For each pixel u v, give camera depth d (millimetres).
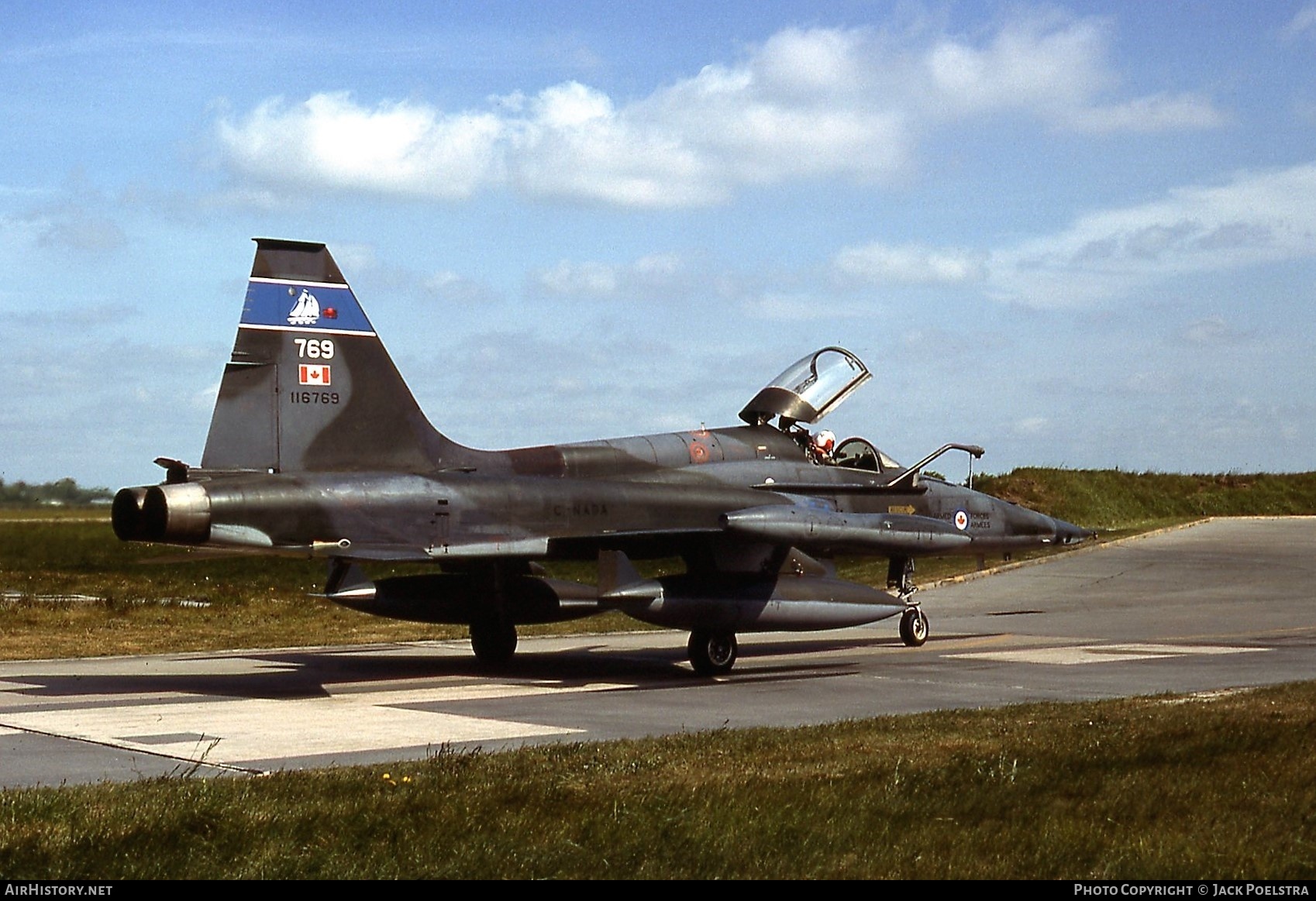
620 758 8906
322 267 14680
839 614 16609
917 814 7152
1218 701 11805
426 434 15383
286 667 16688
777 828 6777
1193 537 38625
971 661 17234
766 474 18109
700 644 15797
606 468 16797
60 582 27859
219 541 13070
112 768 9109
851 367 19875
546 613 16797
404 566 30891
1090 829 6863
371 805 7227
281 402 14219
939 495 19969
